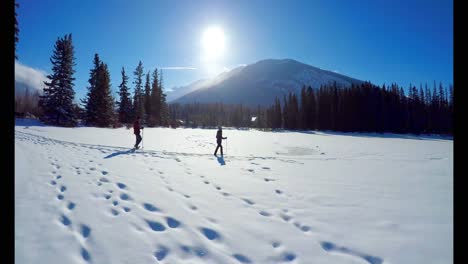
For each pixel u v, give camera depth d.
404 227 4.15
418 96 73.25
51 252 3.04
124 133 25.11
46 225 3.68
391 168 10.15
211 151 14.89
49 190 5.22
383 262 3.17
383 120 63.50
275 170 9.24
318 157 13.66
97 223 3.86
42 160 8.19
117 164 8.49
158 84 60.00
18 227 3.54
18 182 5.45
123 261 2.98
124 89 50.62
